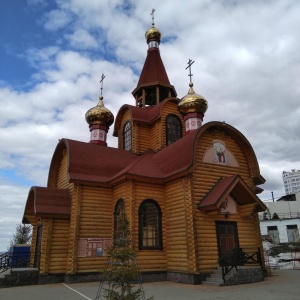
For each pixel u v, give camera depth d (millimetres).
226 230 16188
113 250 7918
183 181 15672
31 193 19141
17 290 13352
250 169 18406
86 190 17172
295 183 139625
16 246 22578
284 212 57812
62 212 16781
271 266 24484
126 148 24219
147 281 14945
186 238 14773
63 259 16297
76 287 13859
